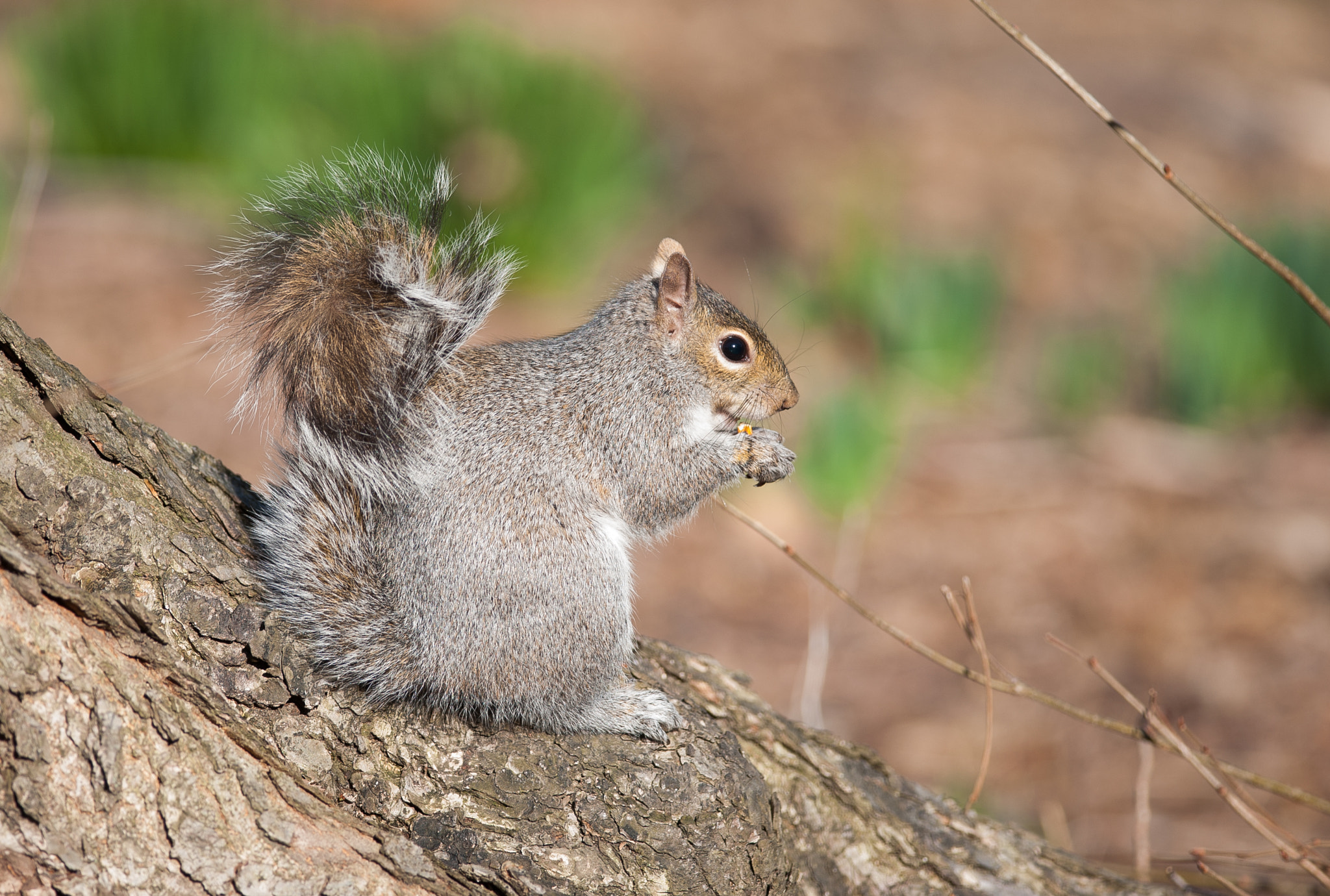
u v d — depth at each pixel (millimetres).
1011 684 6426
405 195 5293
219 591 4441
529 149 15773
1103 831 9062
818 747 5809
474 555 4859
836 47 24703
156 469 4609
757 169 19750
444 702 4719
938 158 20594
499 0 24250
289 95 16109
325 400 4906
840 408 12305
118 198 16750
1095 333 16391
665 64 23031
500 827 4512
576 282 16656
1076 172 20594
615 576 5176
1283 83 24703
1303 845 5852
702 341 6051
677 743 4863
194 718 4113
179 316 14398
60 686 3939
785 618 11945
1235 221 17250
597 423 5582
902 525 13305
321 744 4465
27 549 4090
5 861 3939
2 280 11617
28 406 4297
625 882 4566
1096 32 26547
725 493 13148
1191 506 13539
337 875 4180
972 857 5688
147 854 4000
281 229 5203
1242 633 11266
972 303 15586
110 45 16922
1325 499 13508
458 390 5230
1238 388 15102
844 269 16281
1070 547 12891
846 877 5414
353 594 4715
